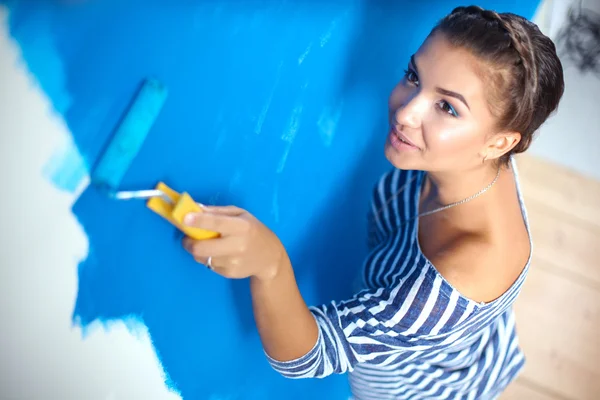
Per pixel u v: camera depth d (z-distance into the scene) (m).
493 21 0.67
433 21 1.08
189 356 0.89
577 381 1.49
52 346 0.70
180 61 0.74
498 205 0.81
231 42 0.79
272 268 0.70
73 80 0.63
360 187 1.09
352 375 1.06
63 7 0.60
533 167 1.59
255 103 0.85
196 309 0.87
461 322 0.78
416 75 0.73
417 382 0.98
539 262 1.54
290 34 0.86
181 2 0.71
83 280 0.70
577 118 1.62
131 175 0.72
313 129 0.96
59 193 0.65
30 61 0.59
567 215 1.58
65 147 0.64
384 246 0.94
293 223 1.00
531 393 1.47
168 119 0.75
